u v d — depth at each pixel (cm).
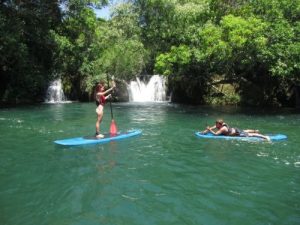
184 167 995
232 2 2641
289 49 2191
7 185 838
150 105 2930
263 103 2856
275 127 1716
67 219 655
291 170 968
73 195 773
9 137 1420
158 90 3478
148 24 3156
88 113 2291
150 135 1471
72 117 2072
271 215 677
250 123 1847
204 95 3080
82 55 3678
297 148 1231
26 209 700
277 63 2225
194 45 2672
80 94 3528
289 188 825
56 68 3631
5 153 1148
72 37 3906
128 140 1362
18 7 3238
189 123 1831
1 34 2881
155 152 1170
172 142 1329
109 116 2128
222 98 2998
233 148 1227
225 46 2205
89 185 840
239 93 2978
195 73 3041
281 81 2823
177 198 759
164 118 2036
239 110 2497
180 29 2795
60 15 3553
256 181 874
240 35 2136
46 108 2641
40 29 3397
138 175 919
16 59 3112
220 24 2486
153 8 3016
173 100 3350
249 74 2969
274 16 2289
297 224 639
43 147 1238
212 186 837
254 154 1145
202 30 2467
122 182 862
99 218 660
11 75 3297
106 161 1055
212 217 667
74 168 979
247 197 768
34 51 3575
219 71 2830
